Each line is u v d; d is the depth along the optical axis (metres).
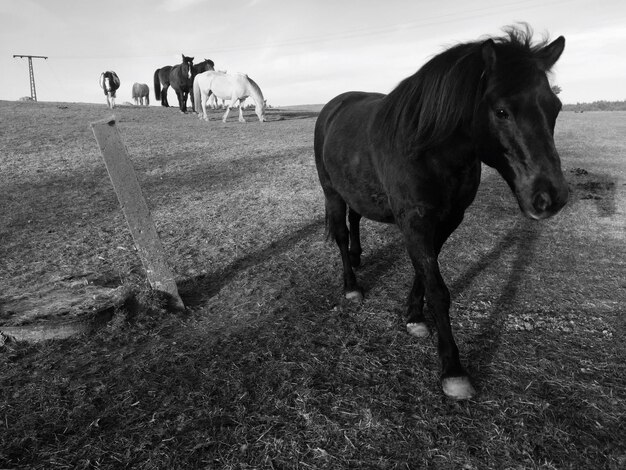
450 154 2.13
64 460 1.83
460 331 2.77
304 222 5.21
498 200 6.06
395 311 3.06
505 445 1.85
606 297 3.24
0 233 4.91
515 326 2.82
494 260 3.96
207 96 16.58
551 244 4.39
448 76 2.04
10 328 2.74
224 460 1.81
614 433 1.91
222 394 2.23
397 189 2.28
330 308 3.15
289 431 1.96
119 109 18.84
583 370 2.35
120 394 2.25
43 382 2.37
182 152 9.74
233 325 2.95
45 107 17.28
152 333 2.89
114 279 3.76
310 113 21.12
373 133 2.54
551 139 1.81
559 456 1.79
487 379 2.29
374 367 2.42
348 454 1.83
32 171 7.72
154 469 1.77
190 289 3.58
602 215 5.39
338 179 3.00
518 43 1.97
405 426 1.98
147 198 6.35
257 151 9.98
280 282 3.60
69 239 4.75
